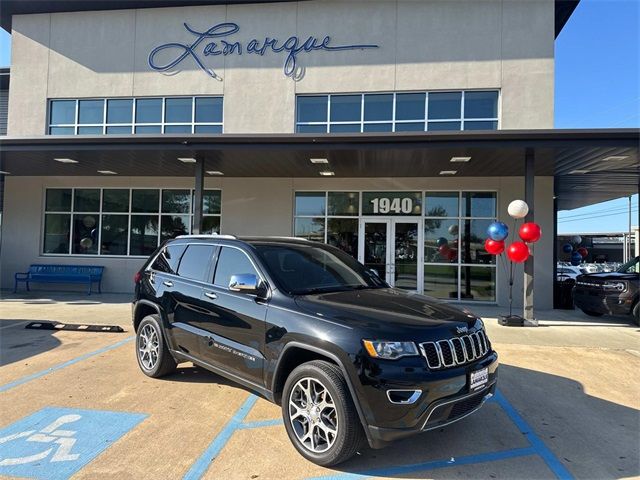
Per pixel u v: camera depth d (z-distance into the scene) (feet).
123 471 10.65
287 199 42.11
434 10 40.40
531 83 38.88
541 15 39.17
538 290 38.52
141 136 30.27
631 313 30.40
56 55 45.24
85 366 19.13
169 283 17.21
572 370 19.90
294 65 41.78
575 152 29.27
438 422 10.70
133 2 43.29
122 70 44.24
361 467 11.09
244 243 15.21
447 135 27.81
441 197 40.91
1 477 10.28
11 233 45.73
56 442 12.09
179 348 16.35
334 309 11.91
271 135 29.14
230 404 14.98
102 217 45.34
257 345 12.96
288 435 11.86
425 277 40.86
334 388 10.79
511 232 39.04
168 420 13.64
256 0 42.19
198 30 43.45
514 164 33.91
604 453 12.10
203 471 10.71
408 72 40.40
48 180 45.62
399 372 10.33
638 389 17.47
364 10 41.27
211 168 37.99
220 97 43.24
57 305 35.65
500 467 11.26
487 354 12.46
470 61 39.70
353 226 41.86
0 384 16.72
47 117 45.16
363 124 41.06
